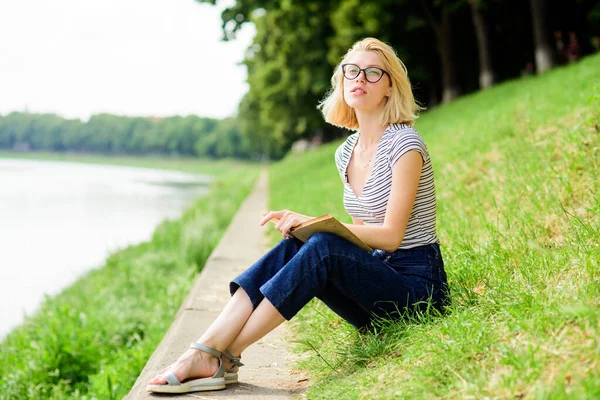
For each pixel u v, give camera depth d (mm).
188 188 50219
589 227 3777
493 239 4348
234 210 16766
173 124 175500
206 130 170625
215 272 6875
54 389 5281
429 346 2926
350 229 3311
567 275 3256
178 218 20547
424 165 3479
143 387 3404
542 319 2707
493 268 3904
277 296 3188
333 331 4035
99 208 29875
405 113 3604
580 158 5238
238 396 3211
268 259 3357
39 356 5738
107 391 4859
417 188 3428
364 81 3564
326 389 3084
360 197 3604
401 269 3477
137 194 40625
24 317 8305
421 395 2574
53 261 14977
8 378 5488
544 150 6113
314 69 36750
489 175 6609
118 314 7148
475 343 2779
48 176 64562
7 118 197500
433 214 3547
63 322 6633
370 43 3607
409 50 30672
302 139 65438
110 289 9141
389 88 3611
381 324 3410
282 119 52875
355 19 29188
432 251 3510
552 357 2482
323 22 33969
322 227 3234
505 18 26688
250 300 3283
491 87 22141
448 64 27312
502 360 2574
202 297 5625
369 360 3260
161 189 47719
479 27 23516
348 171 3760
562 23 23969
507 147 7090
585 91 7336
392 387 2764
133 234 20172
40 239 18953
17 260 15086
